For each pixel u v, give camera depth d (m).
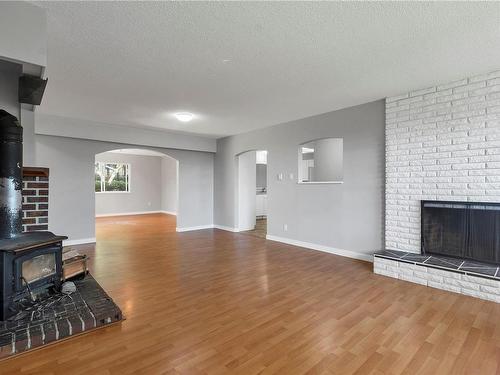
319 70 2.98
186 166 7.11
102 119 5.17
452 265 3.16
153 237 6.17
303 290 3.09
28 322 2.12
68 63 2.79
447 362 1.84
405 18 2.03
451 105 3.35
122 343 2.04
